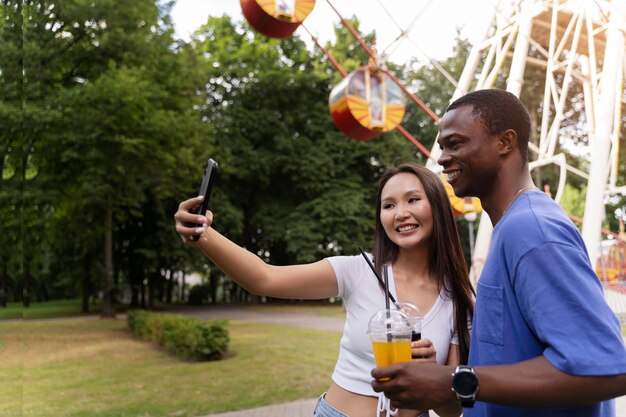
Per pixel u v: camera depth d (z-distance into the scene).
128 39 17.55
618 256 18.50
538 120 24.23
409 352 1.60
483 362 1.45
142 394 7.70
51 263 35.62
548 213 1.41
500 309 1.42
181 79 20.89
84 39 17.53
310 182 29.25
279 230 29.81
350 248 28.50
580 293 1.25
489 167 1.55
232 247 2.08
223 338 10.91
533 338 1.37
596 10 11.52
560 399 1.21
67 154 16.28
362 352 2.14
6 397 6.19
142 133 17.55
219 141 28.91
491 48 12.13
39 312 26.94
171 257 28.23
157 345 13.30
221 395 7.49
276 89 29.91
